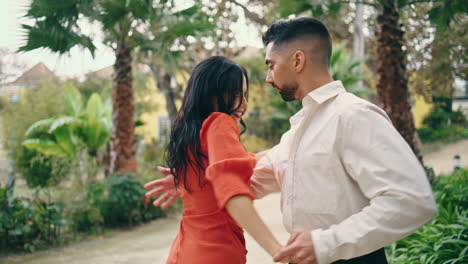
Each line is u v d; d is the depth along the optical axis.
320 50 1.49
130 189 7.42
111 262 5.07
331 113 1.39
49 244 5.99
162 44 7.16
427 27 10.80
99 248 5.85
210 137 1.42
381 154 1.24
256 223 1.28
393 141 1.26
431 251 3.15
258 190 1.85
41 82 14.60
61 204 6.27
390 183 1.20
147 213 7.75
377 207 1.20
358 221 1.22
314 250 1.23
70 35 5.75
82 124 10.17
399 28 5.92
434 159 16.20
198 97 1.57
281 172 1.63
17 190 9.67
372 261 1.44
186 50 7.87
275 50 1.52
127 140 8.05
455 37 9.62
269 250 1.27
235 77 1.58
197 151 1.51
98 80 18.80
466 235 3.16
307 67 1.49
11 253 5.54
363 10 14.76
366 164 1.27
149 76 21.81
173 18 6.54
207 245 1.51
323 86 1.44
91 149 10.59
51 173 8.44
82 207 6.87
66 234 6.58
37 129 11.45
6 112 13.00
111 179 7.55
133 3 5.82
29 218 5.89
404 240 3.54
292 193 1.45
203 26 7.14
